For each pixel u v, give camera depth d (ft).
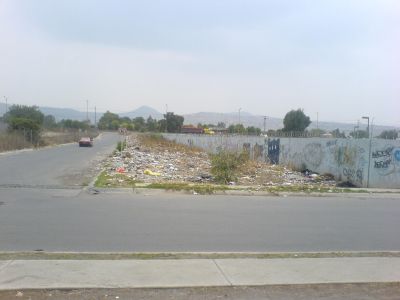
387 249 30.09
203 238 31.91
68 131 344.08
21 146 171.63
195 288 20.43
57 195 53.62
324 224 38.93
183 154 156.56
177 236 32.30
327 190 64.90
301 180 82.48
